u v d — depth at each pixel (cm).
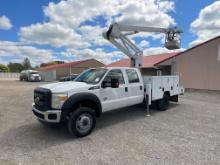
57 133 569
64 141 508
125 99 689
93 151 446
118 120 711
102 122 685
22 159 407
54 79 4291
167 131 584
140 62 945
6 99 1221
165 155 421
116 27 855
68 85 571
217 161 394
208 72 1758
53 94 525
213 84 1725
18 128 614
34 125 646
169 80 905
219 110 891
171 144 482
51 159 408
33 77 3719
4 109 904
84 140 515
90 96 567
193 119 725
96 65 4494
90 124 557
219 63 1673
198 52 1831
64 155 426
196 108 938
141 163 387
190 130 592
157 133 565
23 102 1103
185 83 1948
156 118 740
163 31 1003
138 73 763
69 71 4203
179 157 411
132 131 586
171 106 988
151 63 2295
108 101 628
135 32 934
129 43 916
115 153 434
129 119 725
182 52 1959
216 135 547
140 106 926
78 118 532
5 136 543
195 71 1858
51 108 525
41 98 542
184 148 457
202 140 509
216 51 1694
